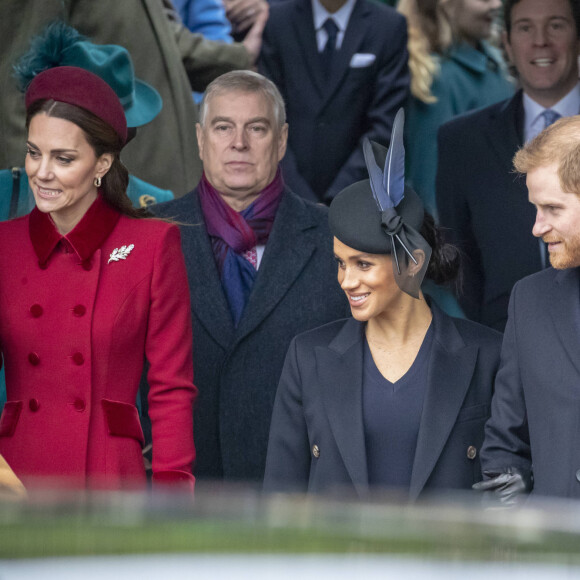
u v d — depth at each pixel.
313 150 17.97
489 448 8.71
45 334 8.72
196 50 16.48
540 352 8.41
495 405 8.81
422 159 18.30
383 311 9.18
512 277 16.25
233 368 11.70
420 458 8.85
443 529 1.91
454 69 18.34
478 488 8.38
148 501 1.98
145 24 15.33
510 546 1.86
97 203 8.98
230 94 11.96
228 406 11.66
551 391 8.27
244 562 1.80
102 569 1.79
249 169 11.92
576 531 1.92
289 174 17.97
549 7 16.14
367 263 8.81
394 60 18.05
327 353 9.39
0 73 13.82
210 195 12.21
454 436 9.09
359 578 1.77
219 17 17.86
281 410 9.68
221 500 2.02
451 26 18.25
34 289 8.84
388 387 9.13
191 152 15.52
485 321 16.50
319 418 9.26
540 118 16.52
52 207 8.52
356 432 8.96
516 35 16.44
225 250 12.06
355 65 17.86
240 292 11.99
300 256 11.88
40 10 13.97
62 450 8.57
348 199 8.89
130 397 8.98
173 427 8.92
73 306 8.74
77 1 14.88
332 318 11.70
